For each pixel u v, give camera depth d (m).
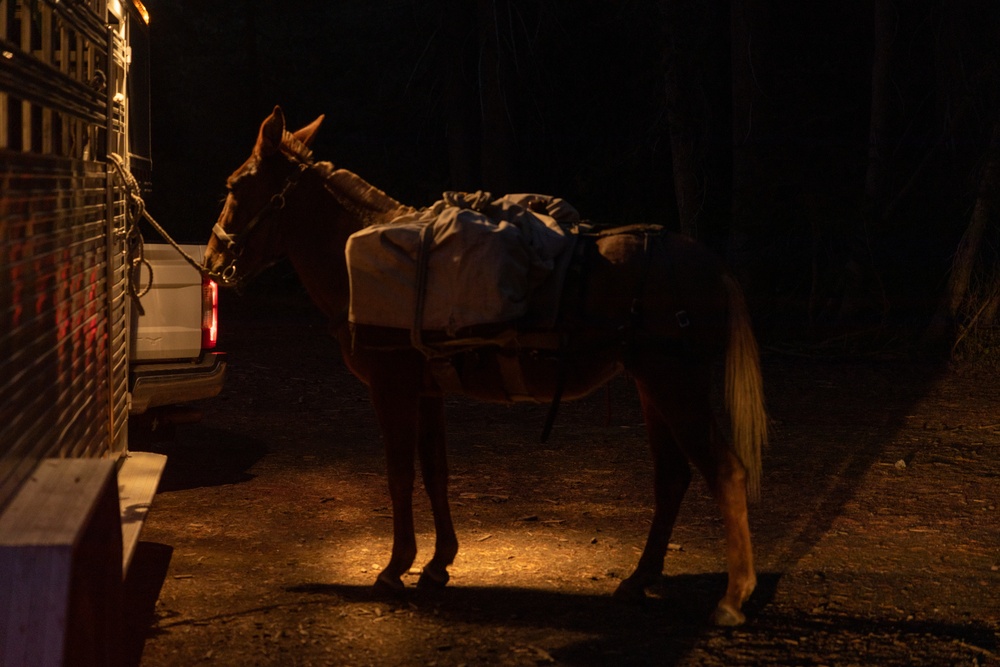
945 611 5.01
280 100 26.28
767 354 14.52
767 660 4.37
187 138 25.91
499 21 18.97
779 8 18.45
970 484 7.57
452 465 8.21
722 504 4.80
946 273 15.73
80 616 3.22
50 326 3.71
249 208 5.57
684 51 17.23
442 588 5.36
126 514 4.64
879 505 7.04
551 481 7.74
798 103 18.25
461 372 5.05
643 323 4.81
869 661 4.36
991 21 15.76
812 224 15.97
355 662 4.36
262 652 4.46
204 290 7.31
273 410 10.41
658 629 4.76
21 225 3.25
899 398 11.23
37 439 3.43
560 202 5.37
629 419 10.13
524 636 4.65
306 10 25.14
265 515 6.82
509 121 19.39
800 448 8.81
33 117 3.82
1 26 3.19
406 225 4.99
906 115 17.97
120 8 5.65
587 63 20.52
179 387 7.12
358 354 5.25
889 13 15.93
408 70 22.39
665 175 19.83
